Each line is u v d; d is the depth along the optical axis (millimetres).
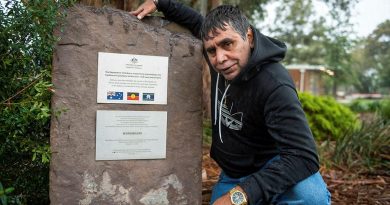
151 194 2168
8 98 1792
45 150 1897
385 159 4699
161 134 2164
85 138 2023
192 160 2246
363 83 24625
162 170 2184
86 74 2008
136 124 2109
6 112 1736
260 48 1868
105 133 2053
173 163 2203
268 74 1860
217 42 1825
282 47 2031
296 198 1938
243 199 1698
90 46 2010
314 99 6578
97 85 2025
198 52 2221
